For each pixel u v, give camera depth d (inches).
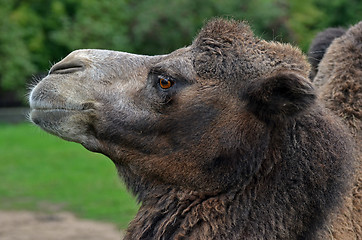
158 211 273.3
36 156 935.7
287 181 260.5
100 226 614.2
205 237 260.2
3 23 1429.6
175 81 272.2
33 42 1469.0
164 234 268.1
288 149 261.1
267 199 261.0
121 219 632.4
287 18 1391.5
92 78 283.6
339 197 264.1
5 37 1418.6
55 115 280.5
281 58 267.6
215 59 270.7
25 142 1055.6
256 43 272.7
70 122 280.8
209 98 267.6
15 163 879.1
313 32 1409.9
